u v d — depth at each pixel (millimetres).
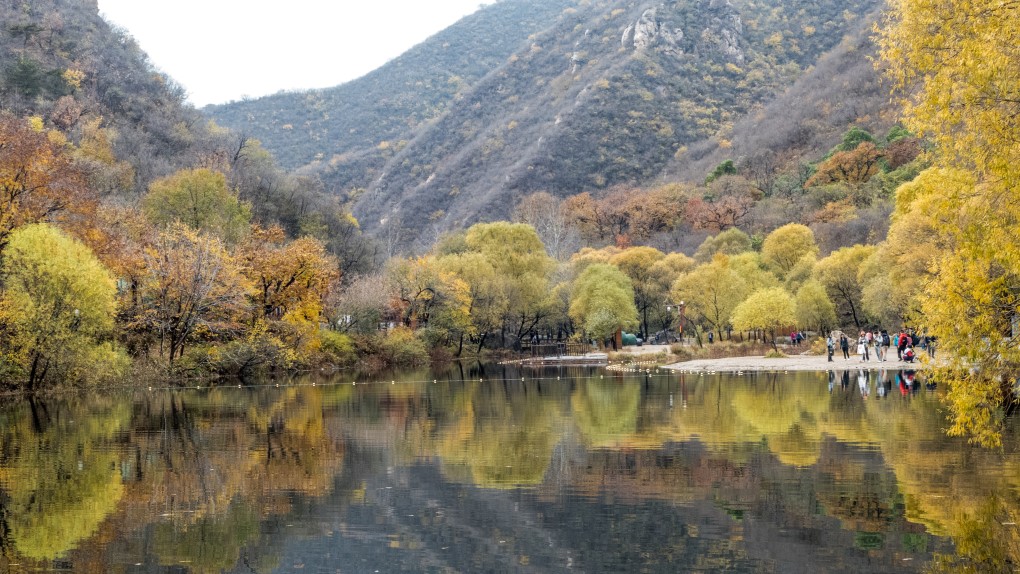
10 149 44656
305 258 59625
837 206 115312
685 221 141000
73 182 48938
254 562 12219
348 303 70562
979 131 13688
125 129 109938
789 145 168875
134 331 51469
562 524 13867
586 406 31609
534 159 195125
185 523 14367
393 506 15406
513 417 28547
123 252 50406
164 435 24938
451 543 12992
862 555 11711
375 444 22656
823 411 27531
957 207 14180
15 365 41219
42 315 40250
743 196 136250
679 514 14227
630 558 11961
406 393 39938
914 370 46812
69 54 123250
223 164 102188
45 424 28078
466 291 78250
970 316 14445
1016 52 13000
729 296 77312
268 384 47906
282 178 111938
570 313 85938
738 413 27719
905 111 14812
